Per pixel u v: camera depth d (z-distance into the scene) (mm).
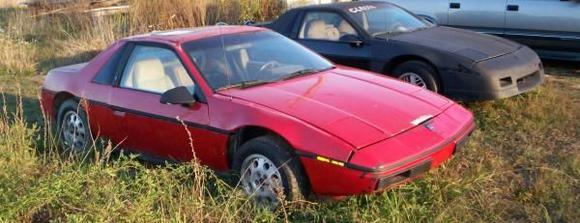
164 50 5129
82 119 5773
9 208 3816
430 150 4066
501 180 4840
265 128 4234
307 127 4086
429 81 6664
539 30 8602
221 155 4590
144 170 4387
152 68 5172
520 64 6586
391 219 4074
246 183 4461
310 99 4465
